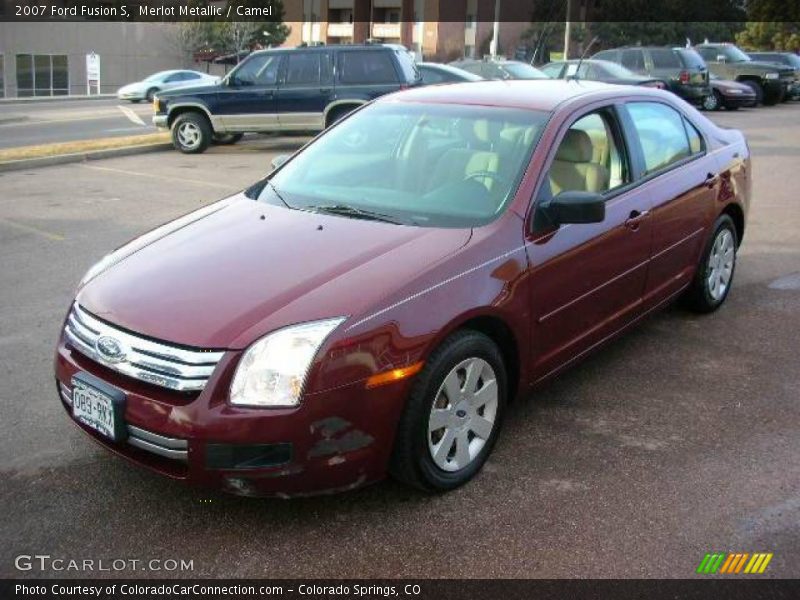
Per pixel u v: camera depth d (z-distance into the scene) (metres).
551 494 3.51
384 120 4.66
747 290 6.43
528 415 4.26
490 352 3.57
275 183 4.52
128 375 3.15
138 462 3.20
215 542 3.19
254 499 3.46
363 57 14.36
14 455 3.82
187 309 3.20
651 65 21.61
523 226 3.77
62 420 4.18
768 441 3.97
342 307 3.12
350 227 3.79
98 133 19.47
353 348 3.06
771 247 7.81
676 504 3.43
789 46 43.28
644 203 4.59
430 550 3.14
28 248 7.64
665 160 5.01
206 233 3.90
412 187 4.12
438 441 3.44
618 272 4.39
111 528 3.27
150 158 14.42
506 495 3.50
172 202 9.98
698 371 4.82
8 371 4.78
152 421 3.05
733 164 5.71
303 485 3.06
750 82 25.58
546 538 3.21
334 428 3.05
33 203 9.87
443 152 4.25
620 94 4.78
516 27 53.19
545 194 3.94
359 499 3.47
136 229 8.45
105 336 3.24
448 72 16.06
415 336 3.21
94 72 47.81
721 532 3.24
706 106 23.23
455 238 3.62
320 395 3.01
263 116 14.62
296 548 3.15
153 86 34.38
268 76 14.51
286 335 3.03
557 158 4.11
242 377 2.99
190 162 13.83
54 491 3.52
